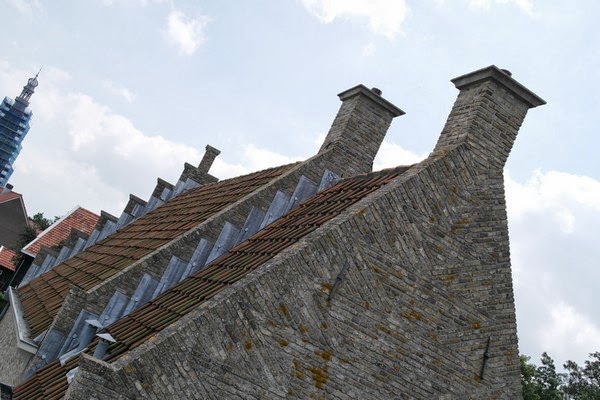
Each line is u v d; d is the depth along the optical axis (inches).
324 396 367.6
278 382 356.8
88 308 557.9
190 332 339.6
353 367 378.6
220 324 346.9
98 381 314.3
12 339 751.1
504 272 438.9
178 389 332.2
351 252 391.2
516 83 487.8
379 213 406.9
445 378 403.9
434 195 431.2
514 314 432.5
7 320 936.9
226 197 776.3
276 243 469.1
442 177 438.3
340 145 663.1
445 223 429.7
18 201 3292.3
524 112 496.1
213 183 1102.4
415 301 405.7
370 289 392.5
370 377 382.3
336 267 384.2
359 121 676.7
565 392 1686.8
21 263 1605.6
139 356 325.7
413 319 402.3
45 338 550.0
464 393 407.8
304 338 367.9
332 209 486.3
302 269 374.0
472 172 453.1
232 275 438.0
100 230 1133.1
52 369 511.2
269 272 365.1
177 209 949.2
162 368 329.7
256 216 593.3
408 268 408.2
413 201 421.1
